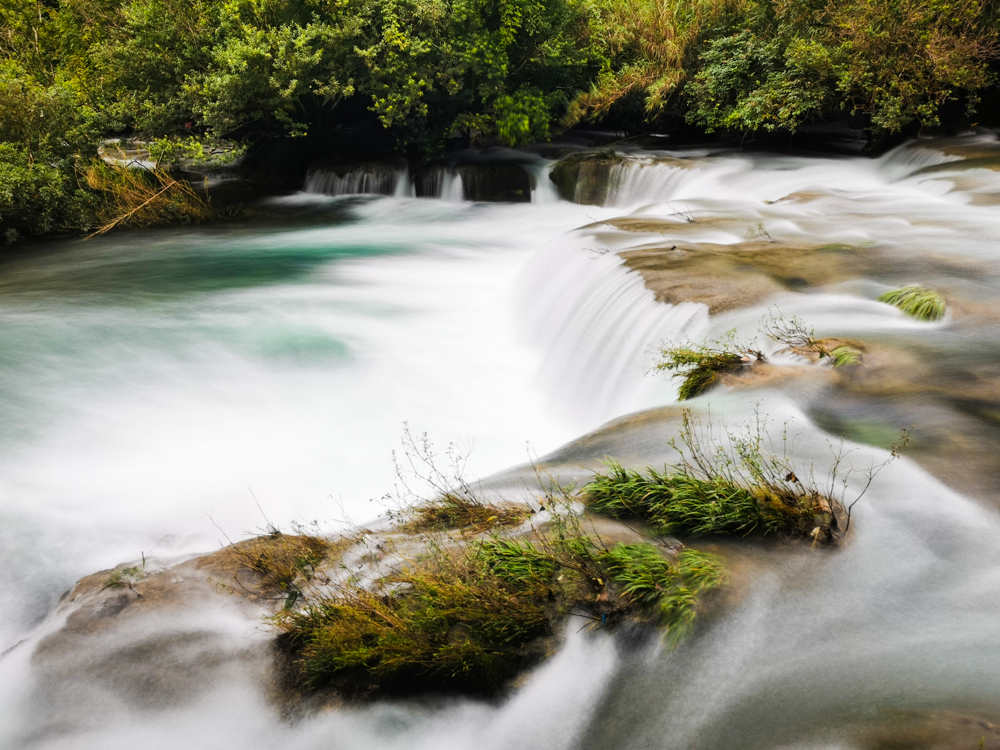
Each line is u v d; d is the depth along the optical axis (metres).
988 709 3.92
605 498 6.07
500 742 4.37
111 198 22.28
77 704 4.88
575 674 4.60
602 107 25.73
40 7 26.59
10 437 10.13
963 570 5.12
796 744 3.92
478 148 28.33
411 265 17.94
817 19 21.47
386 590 5.32
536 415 11.02
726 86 22.95
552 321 12.58
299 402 11.22
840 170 19.81
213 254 19.22
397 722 4.55
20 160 20.64
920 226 13.57
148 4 22.55
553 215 22.36
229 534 8.21
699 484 5.82
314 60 21.78
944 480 6.02
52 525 8.29
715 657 4.56
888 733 3.84
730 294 10.30
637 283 10.96
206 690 4.87
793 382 7.81
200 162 23.42
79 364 12.41
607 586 5.03
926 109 19.06
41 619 6.96
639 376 9.66
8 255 19.48
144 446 10.02
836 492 5.91
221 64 22.16
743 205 16.30
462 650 4.65
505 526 6.03
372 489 9.13
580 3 25.50
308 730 4.60
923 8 19.42
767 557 5.29
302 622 5.19
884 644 4.54
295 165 27.12
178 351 12.87
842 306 9.87
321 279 16.92
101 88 23.97
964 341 8.64
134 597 5.68
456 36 23.31
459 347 13.12
